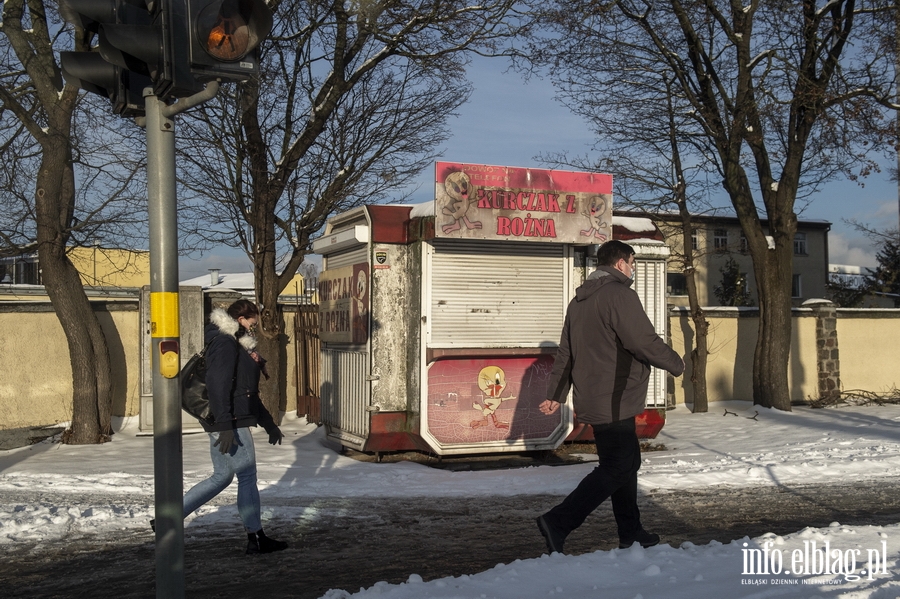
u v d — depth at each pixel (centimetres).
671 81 1549
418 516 689
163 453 343
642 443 1124
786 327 1546
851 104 1365
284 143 1388
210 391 557
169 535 343
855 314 1756
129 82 362
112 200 1194
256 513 572
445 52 1381
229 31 350
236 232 1431
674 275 3634
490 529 644
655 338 496
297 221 1423
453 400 970
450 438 967
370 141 1470
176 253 351
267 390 1302
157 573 342
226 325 573
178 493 346
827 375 1697
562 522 497
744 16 1423
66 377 1248
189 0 344
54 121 1105
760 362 1565
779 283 1544
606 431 507
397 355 992
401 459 1005
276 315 1312
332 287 1116
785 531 627
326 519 677
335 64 1323
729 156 1527
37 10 1095
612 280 518
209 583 501
